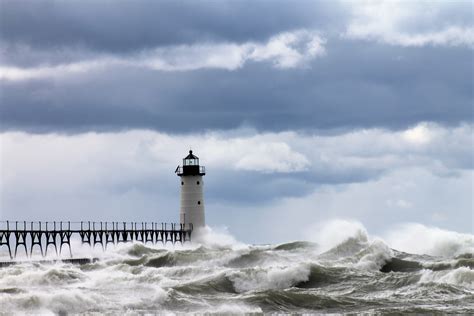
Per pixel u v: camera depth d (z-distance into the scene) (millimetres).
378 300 151125
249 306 147000
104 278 169625
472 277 161625
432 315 137750
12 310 136125
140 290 154375
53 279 166375
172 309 143000
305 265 172750
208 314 139375
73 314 137000
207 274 179625
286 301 150000
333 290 163500
